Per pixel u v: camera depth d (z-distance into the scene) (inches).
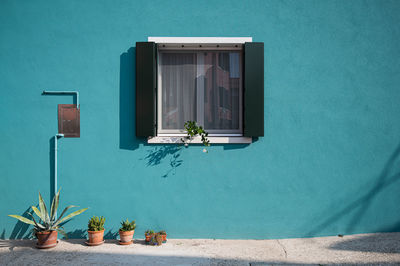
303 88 185.5
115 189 183.3
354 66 187.2
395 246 165.0
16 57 185.0
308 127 185.5
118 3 184.4
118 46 184.7
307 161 185.2
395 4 188.1
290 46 185.3
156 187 183.0
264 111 184.4
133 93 184.4
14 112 185.0
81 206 183.3
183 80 191.2
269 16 185.0
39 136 185.2
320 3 186.4
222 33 184.2
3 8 184.5
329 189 185.6
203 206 182.9
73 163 184.2
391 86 188.2
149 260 150.6
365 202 186.7
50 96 185.6
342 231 185.8
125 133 184.1
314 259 151.8
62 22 184.9
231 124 190.7
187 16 184.1
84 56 185.0
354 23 187.0
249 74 181.5
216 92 191.2
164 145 183.9
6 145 184.5
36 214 180.2
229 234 182.9
